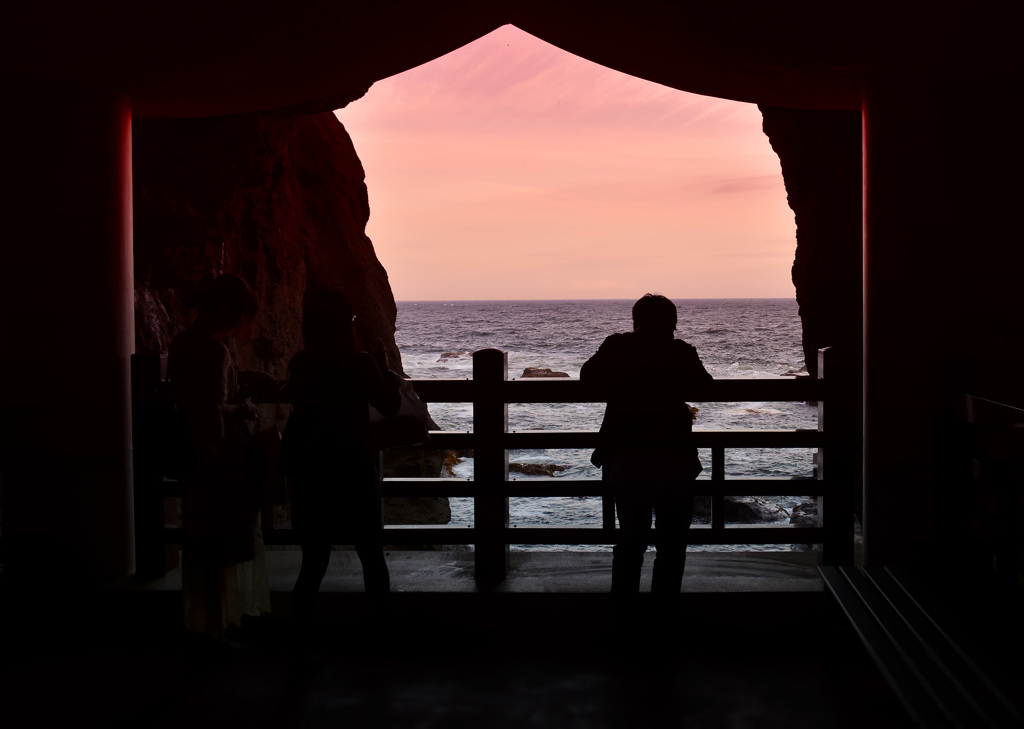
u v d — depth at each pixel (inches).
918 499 136.8
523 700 117.4
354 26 144.2
